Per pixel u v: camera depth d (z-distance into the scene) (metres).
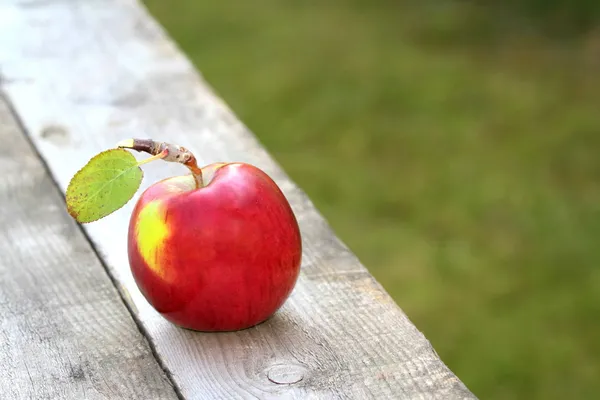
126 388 0.70
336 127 2.15
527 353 1.41
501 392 1.32
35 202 0.87
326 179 1.93
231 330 0.73
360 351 0.71
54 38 1.11
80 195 0.71
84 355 0.73
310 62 2.47
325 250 0.80
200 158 0.91
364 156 2.02
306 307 0.75
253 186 0.73
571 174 1.93
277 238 0.72
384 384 0.69
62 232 0.83
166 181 0.74
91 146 0.93
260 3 2.89
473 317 1.50
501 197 1.85
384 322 0.74
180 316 0.73
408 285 1.59
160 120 0.97
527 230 1.74
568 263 1.64
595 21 2.62
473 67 2.41
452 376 0.70
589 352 1.41
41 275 0.79
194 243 0.71
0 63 1.06
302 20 2.75
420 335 0.73
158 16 2.79
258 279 0.72
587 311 1.51
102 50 1.09
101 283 0.78
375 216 1.80
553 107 2.20
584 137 2.06
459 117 2.18
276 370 0.70
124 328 0.74
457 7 2.77
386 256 1.67
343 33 2.64
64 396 0.70
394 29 2.66
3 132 0.96
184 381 0.70
